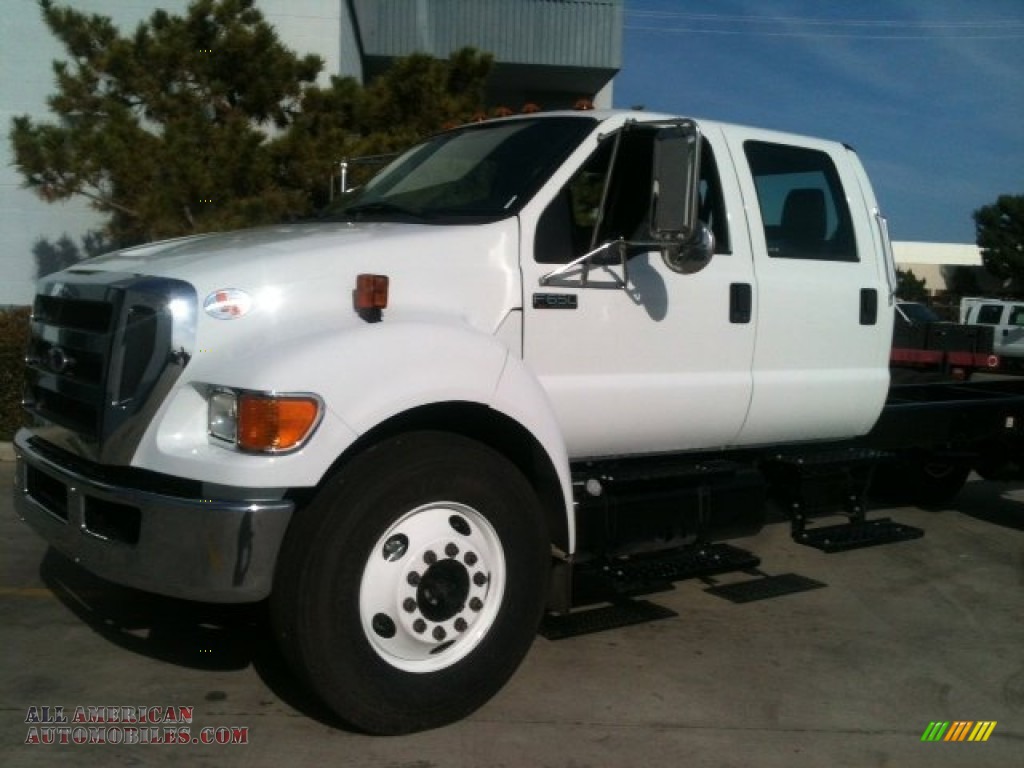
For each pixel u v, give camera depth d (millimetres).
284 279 4137
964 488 9266
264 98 10797
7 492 7715
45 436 4504
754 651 5246
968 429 6992
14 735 4070
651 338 5098
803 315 5703
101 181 10578
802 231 5875
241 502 3752
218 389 3887
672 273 5156
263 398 3758
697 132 4414
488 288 4594
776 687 4805
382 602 4043
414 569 4098
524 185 4859
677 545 5270
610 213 5066
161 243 4980
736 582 6301
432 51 19047
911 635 5562
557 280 4770
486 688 4297
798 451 6160
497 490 4258
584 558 4961
